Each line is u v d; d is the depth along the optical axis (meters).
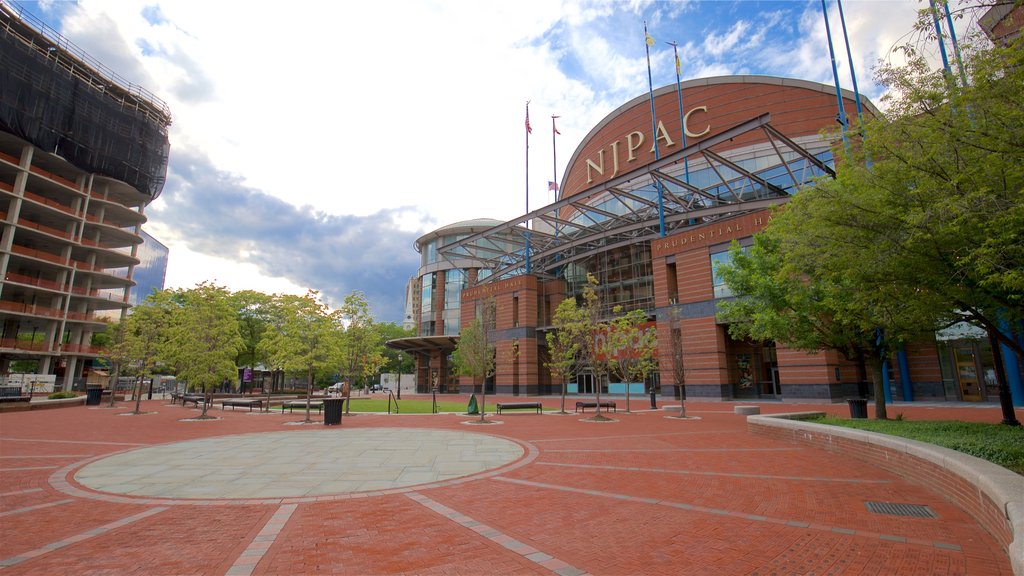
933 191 7.52
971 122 7.08
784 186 43.12
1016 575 3.83
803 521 6.49
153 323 27.22
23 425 18.28
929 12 6.86
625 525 6.38
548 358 50.75
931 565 5.00
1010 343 9.02
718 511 7.00
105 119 53.22
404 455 11.99
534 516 6.80
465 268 69.06
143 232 76.38
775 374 34.59
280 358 22.75
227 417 23.39
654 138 49.38
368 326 25.05
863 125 8.87
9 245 44.62
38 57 47.25
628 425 19.50
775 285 15.77
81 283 53.25
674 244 36.88
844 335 15.23
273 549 5.51
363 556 5.30
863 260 8.38
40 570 4.89
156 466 10.50
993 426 11.76
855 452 10.80
